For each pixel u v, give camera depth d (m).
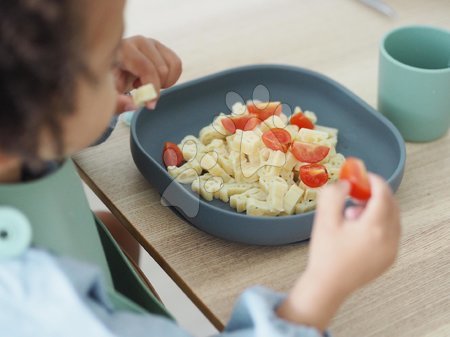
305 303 0.59
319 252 0.60
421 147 0.94
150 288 0.88
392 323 0.70
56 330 0.56
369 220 0.59
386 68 0.92
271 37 1.15
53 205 0.62
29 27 0.47
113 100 0.58
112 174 0.90
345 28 1.16
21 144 0.51
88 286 0.56
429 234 0.80
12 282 0.55
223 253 0.79
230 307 0.73
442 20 1.16
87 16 0.51
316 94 0.99
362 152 0.91
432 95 0.90
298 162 0.87
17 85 0.48
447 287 0.74
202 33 1.16
